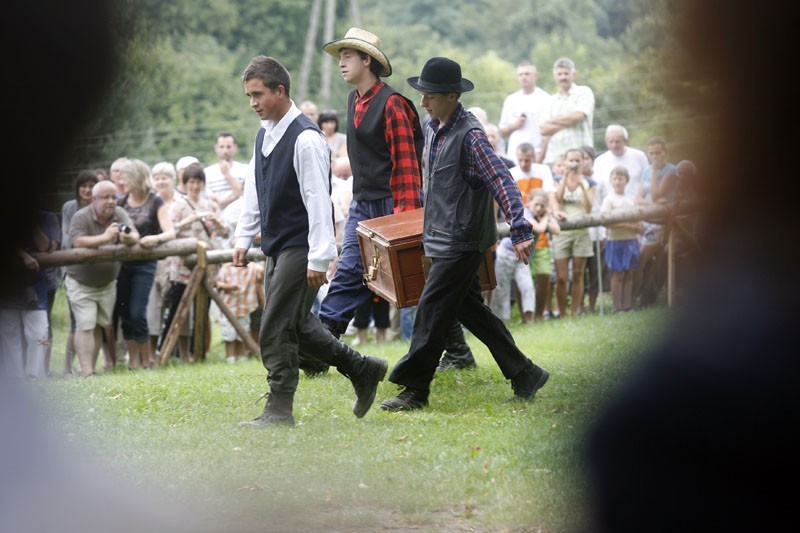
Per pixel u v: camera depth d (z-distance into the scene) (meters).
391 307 30.28
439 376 21.95
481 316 19.83
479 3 122.62
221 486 14.74
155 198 27.52
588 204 32.75
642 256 33.00
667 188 32.12
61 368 29.59
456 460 15.77
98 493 14.57
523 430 17.42
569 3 110.19
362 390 18.48
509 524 13.63
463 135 18.61
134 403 20.27
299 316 17.81
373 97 22.08
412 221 20.58
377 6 122.75
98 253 26.27
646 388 18.66
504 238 31.61
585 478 14.98
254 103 17.30
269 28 101.00
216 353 32.12
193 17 94.56
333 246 17.34
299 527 13.51
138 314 27.22
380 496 14.46
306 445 16.58
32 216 26.20
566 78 36.69
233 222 30.36
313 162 17.17
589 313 33.06
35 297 25.73
